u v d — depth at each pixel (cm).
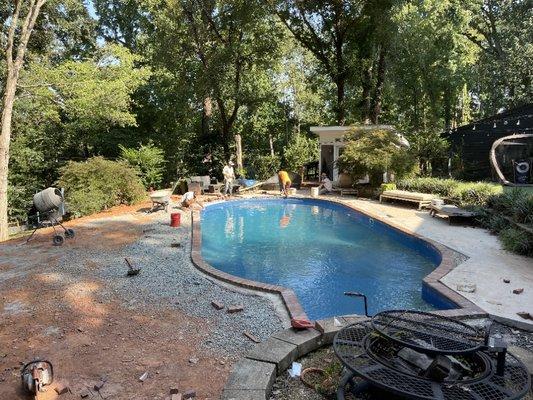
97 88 1612
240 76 2169
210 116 2617
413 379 289
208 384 365
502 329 469
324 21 2077
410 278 767
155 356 415
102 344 442
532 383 356
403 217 1209
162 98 2344
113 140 2156
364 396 329
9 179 1803
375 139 1661
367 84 2202
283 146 2955
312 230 1210
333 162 1891
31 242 946
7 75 1361
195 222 1166
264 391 342
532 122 1516
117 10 2588
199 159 2356
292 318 494
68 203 1342
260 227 1254
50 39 2012
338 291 702
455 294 575
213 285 640
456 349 307
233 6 1916
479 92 2873
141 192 1560
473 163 1820
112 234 1024
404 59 2128
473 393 277
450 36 2089
